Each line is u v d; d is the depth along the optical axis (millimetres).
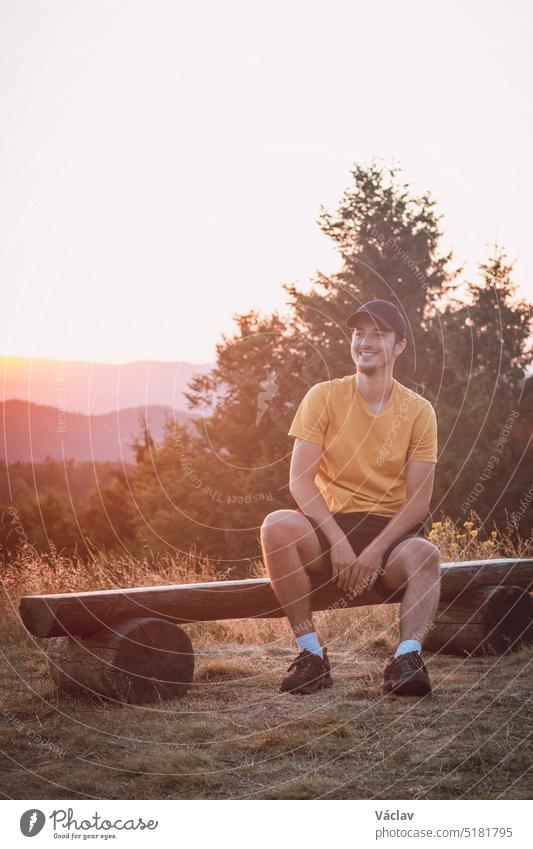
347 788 2293
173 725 2861
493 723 2754
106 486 26109
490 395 19891
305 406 3646
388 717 2869
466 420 19812
